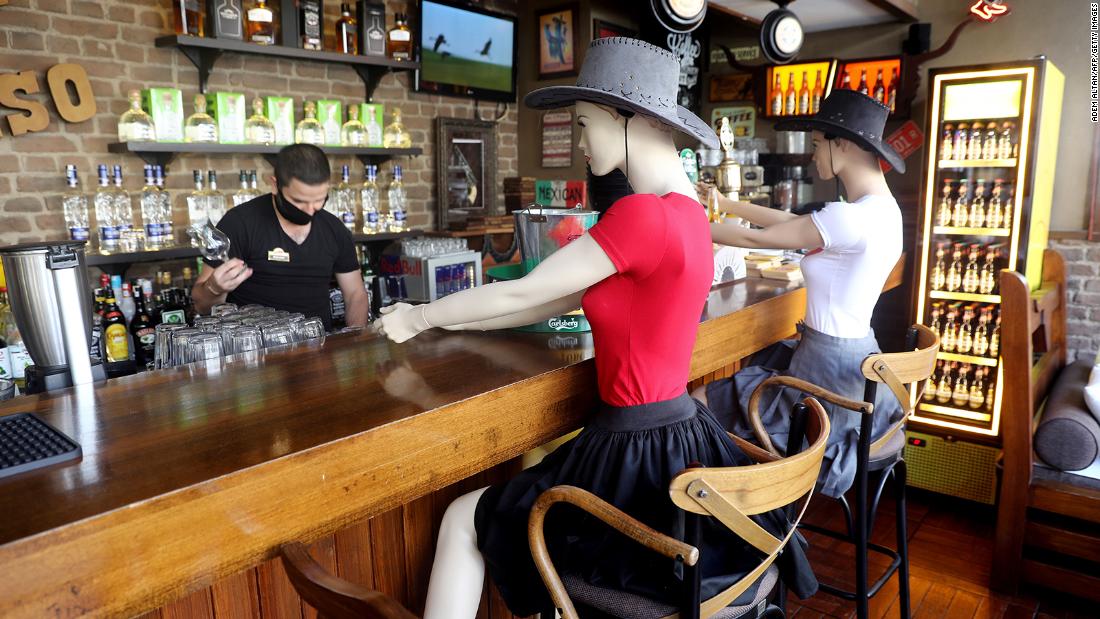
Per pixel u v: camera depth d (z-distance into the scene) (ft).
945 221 12.16
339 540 4.97
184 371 4.99
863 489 6.34
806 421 5.07
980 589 9.18
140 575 3.01
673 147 4.80
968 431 11.26
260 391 4.50
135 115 10.26
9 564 2.64
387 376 4.81
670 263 4.26
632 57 4.59
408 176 14.34
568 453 4.67
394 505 4.00
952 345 12.14
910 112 14.26
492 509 4.51
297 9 11.64
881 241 7.14
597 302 4.45
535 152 16.15
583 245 4.34
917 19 14.14
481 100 15.47
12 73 9.49
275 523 3.46
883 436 6.70
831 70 14.24
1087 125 12.84
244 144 11.03
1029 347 8.74
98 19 10.22
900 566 7.50
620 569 4.10
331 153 12.41
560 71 15.31
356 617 3.01
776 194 14.58
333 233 9.88
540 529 4.06
